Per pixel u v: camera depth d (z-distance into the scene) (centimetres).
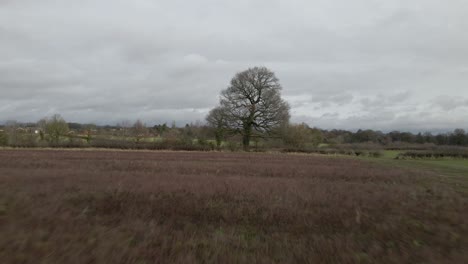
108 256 489
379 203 975
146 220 729
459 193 1266
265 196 1026
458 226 729
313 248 577
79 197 925
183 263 488
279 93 4731
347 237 638
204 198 970
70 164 1989
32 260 461
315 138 5500
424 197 1119
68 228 614
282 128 4731
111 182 1188
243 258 521
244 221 774
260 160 2800
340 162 2845
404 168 2441
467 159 4188
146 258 501
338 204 945
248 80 4666
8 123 4509
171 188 1092
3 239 532
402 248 574
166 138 4912
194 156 3145
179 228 701
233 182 1280
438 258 527
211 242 601
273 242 619
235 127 4725
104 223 682
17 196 869
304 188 1205
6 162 2050
